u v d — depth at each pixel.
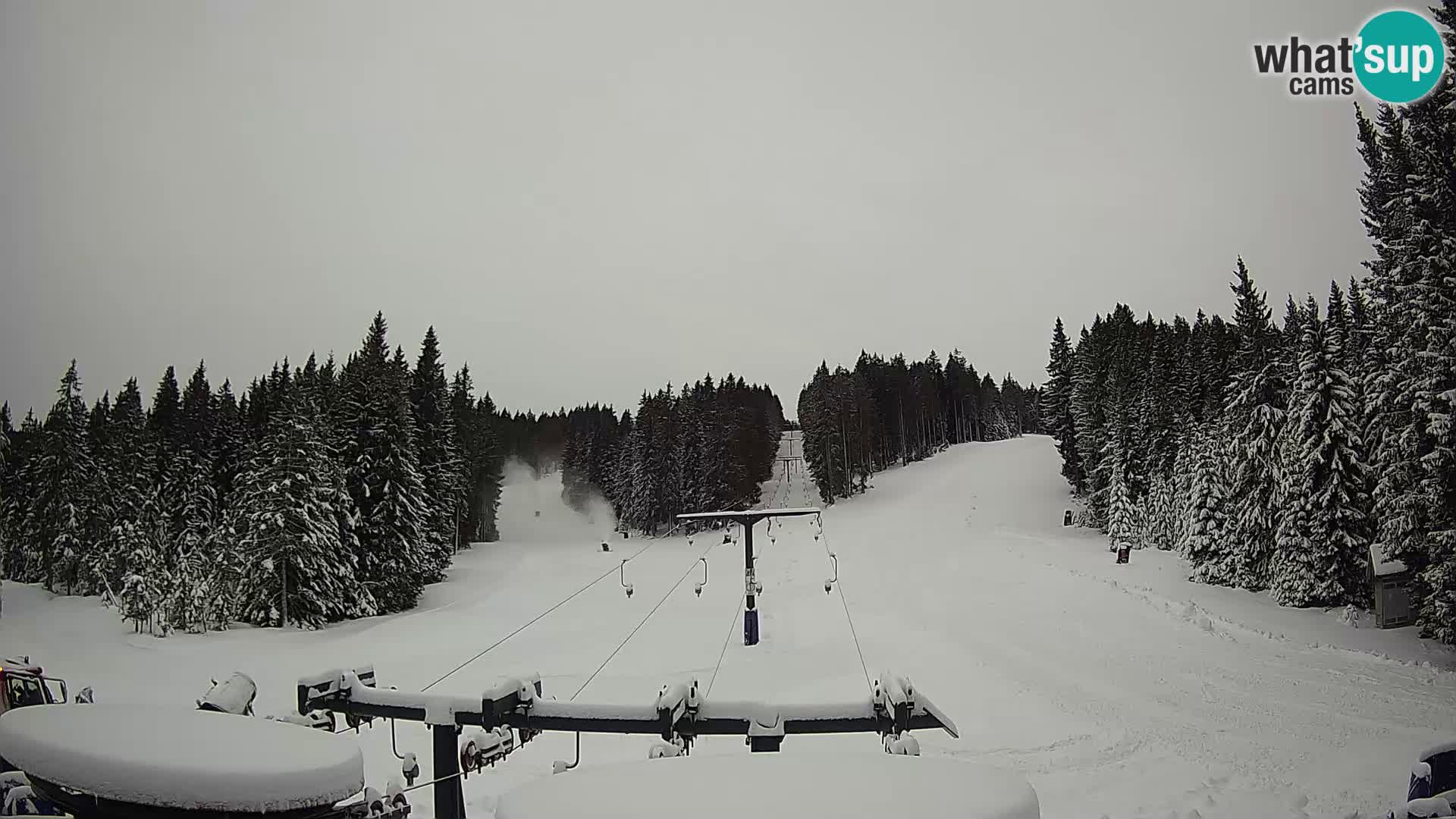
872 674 21.70
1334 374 30.50
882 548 50.62
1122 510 49.47
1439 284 22.83
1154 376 57.62
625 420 101.38
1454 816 3.82
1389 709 17.27
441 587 49.59
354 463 42.91
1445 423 21.91
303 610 37.22
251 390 72.12
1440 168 23.31
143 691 22.33
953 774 1.98
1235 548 34.81
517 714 6.97
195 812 2.15
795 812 1.69
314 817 2.36
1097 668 21.84
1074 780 12.50
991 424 146.25
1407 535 24.36
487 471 83.06
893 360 127.06
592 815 1.67
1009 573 39.09
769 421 113.81
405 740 15.13
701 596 40.12
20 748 2.38
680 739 6.82
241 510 38.91
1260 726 16.11
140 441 59.28
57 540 53.78
